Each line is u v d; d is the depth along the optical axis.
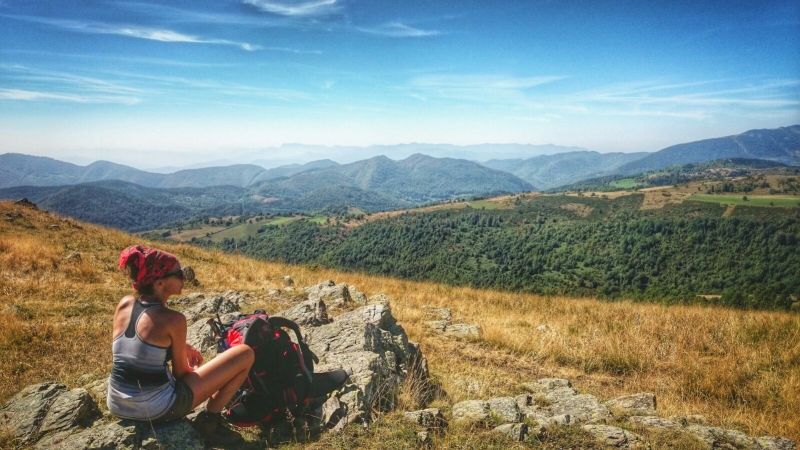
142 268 3.18
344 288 11.25
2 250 13.42
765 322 11.59
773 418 6.55
